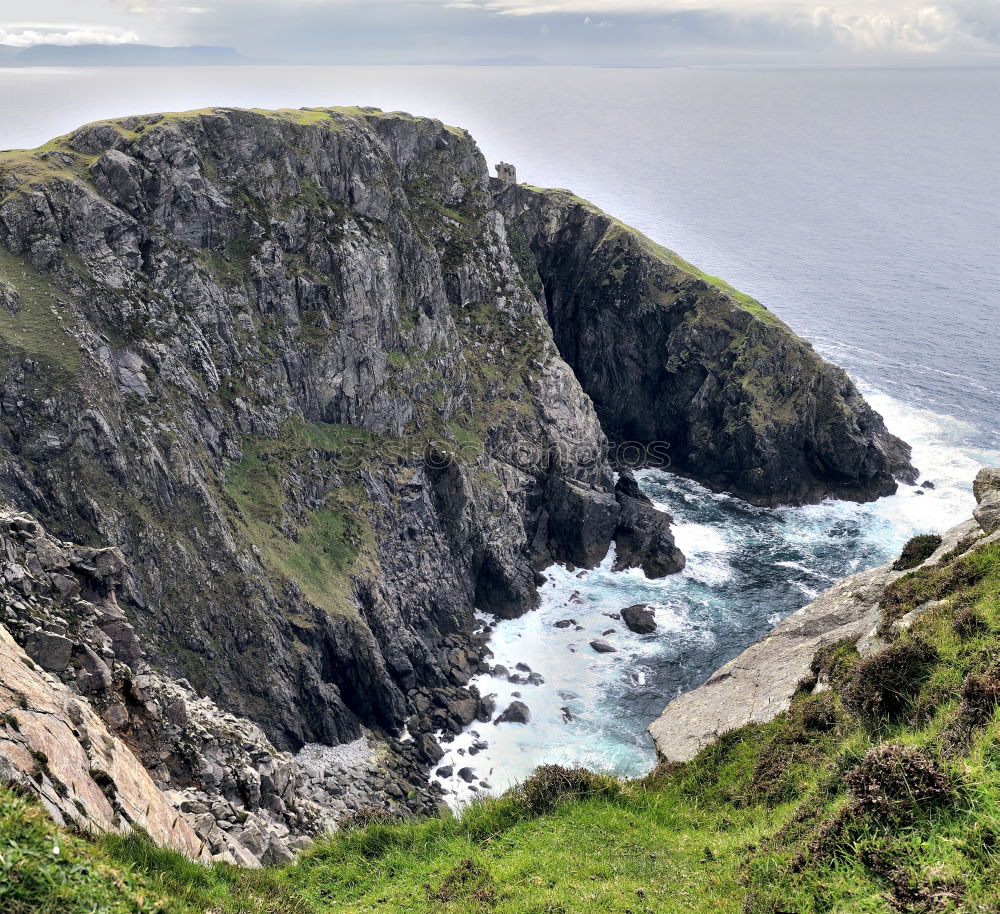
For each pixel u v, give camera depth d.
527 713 82.88
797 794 24.20
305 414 97.81
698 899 18.31
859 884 14.57
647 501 127.69
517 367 121.25
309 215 101.44
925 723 21.00
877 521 121.69
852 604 38.19
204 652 69.19
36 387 69.38
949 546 36.78
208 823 27.67
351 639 80.56
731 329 139.25
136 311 81.56
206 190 92.25
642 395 150.88
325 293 99.38
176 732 33.16
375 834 24.91
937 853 13.93
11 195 79.50
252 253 94.94
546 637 96.94
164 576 69.88
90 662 29.92
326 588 82.69
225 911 16.38
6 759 16.08
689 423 142.00
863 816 15.63
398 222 111.75
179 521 73.44
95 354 74.81
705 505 130.12
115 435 71.38
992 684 17.45
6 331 70.94
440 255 123.06
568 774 26.86
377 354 102.94
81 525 66.81
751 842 20.38
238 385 89.19
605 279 151.25
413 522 97.75
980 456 138.25
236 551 75.25
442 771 75.56
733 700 34.47
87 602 33.31
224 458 84.62
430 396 109.38
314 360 97.50
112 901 12.48
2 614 28.36
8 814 12.91
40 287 76.25
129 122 93.75
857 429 127.50
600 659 92.31
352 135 109.50
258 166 98.31
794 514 125.88
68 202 81.88
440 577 97.31
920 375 176.00
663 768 30.28
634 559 112.19
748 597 104.19
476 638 95.75
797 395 131.00
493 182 159.50
